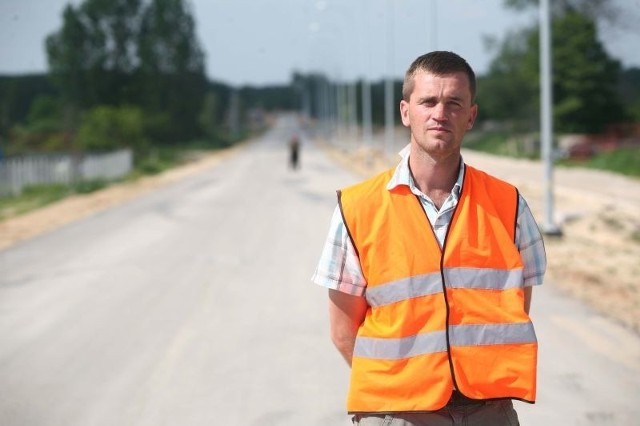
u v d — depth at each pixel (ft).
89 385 37.93
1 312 54.60
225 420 33.12
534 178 191.83
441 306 14.92
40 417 33.68
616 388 36.24
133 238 92.99
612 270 66.18
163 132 561.84
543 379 37.73
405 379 14.89
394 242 15.11
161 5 541.34
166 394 36.47
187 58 583.99
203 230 99.14
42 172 217.77
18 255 82.02
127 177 248.52
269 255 77.25
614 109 344.90
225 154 495.00
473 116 15.58
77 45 499.10
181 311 53.47
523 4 369.91
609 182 172.04
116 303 56.54
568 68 339.98
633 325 47.57
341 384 37.55
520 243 15.60
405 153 16.20
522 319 14.98
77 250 84.23
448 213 15.28
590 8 339.36
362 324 15.94
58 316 52.85
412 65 15.48
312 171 241.55
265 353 42.93
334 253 15.51
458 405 15.20
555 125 349.20
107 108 331.77
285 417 33.35
